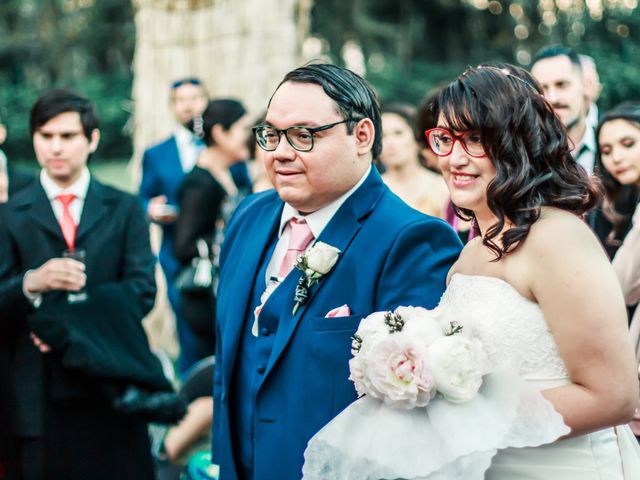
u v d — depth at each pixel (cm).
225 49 702
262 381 240
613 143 342
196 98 605
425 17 1858
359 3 1812
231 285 265
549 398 191
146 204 608
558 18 1429
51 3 1912
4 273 352
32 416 345
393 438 192
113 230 366
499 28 1708
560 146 202
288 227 257
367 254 236
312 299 238
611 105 1159
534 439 183
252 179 602
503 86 201
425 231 234
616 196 348
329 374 231
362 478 194
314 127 232
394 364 193
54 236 357
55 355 348
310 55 1775
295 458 233
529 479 202
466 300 206
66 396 347
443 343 191
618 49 1288
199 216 481
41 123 357
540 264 193
